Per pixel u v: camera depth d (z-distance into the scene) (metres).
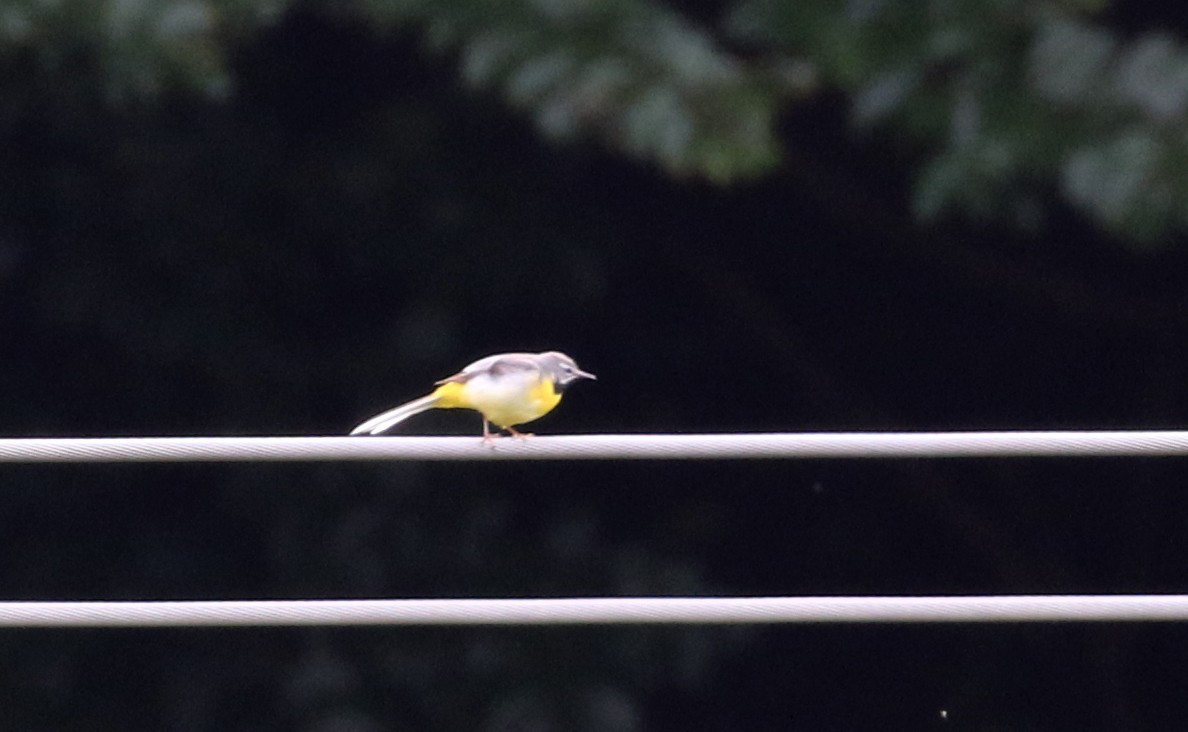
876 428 14.95
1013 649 15.63
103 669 14.30
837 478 15.25
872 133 11.10
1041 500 15.53
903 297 14.88
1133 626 15.68
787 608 6.55
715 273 14.41
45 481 14.28
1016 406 15.03
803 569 15.12
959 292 14.87
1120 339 14.96
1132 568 15.42
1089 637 15.60
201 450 6.46
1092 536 15.48
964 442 6.32
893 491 15.29
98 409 13.99
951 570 15.35
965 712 15.43
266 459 6.49
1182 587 15.45
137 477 14.30
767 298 14.62
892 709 15.45
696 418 14.52
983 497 15.46
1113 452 6.31
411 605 6.54
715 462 14.62
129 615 6.54
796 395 14.87
